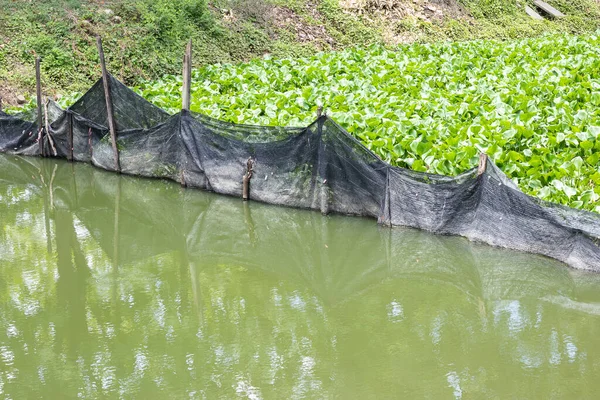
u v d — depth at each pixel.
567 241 8.86
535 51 22.03
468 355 7.20
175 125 12.46
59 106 14.67
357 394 6.48
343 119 12.81
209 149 12.10
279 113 14.09
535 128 12.84
